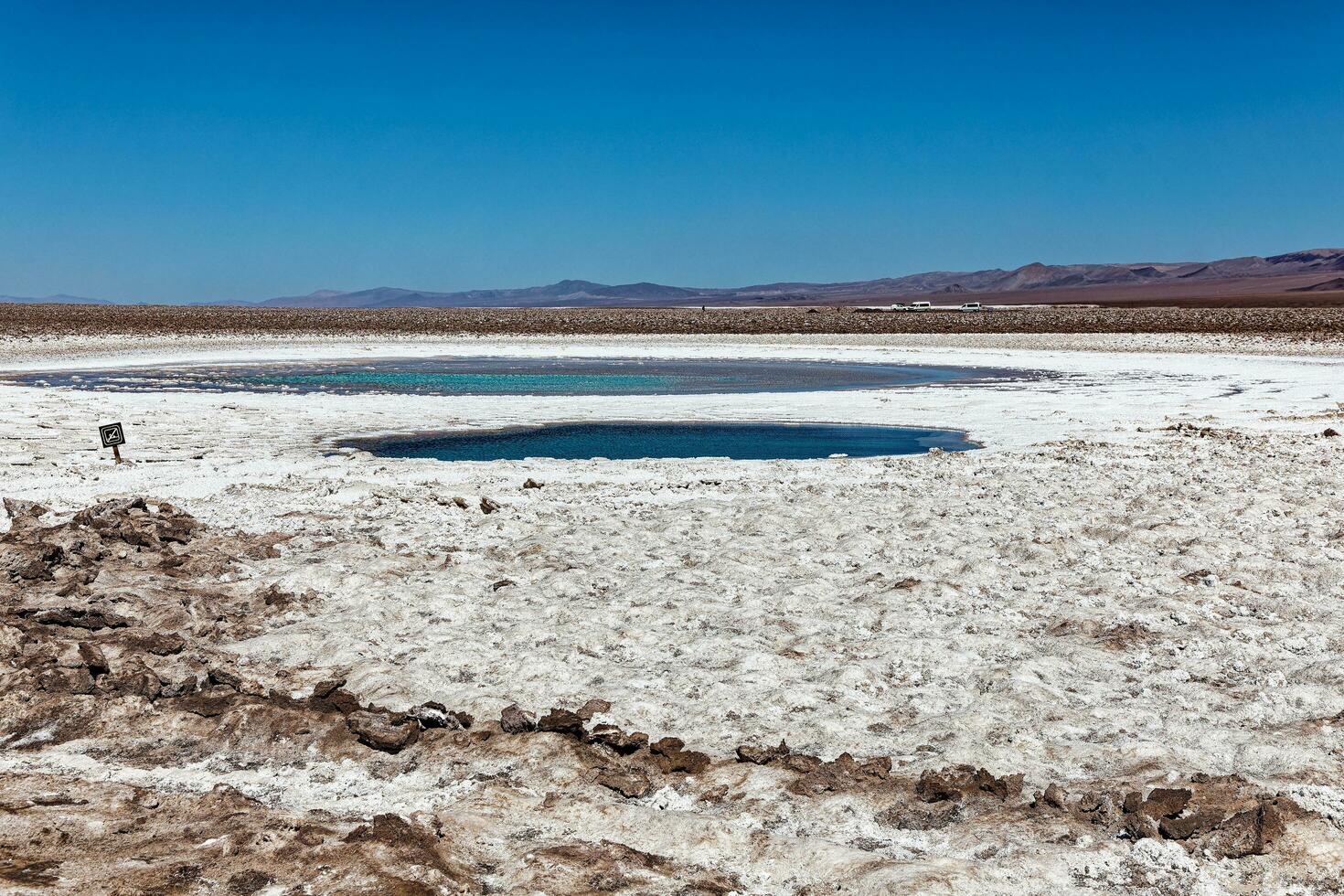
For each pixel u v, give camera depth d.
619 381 37.34
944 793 5.71
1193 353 46.59
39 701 7.14
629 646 8.29
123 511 11.66
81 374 38.06
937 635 8.45
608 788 6.03
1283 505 12.96
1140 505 13.06
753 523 12.44
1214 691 7.17
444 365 44.59
